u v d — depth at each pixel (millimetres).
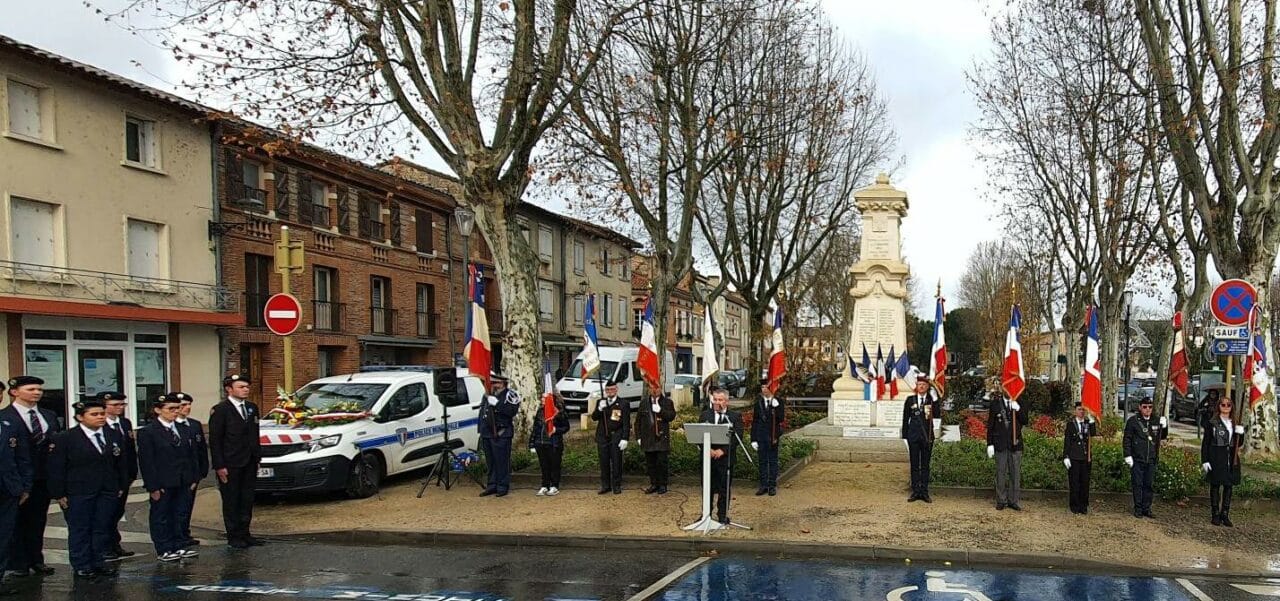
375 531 9578
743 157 23578
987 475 11820
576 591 7336
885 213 19562
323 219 26531
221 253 22766
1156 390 21562
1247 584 7586
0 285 17219
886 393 18719
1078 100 21250
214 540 9711
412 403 13703
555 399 12062
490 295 37188
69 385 18469
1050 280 37000
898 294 19188
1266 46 14070
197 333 21906
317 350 26031
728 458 9742
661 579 7723
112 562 8586
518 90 14383
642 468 13039
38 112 18547
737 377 42938
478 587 7480
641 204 21328
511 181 14523
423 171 35312
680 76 21094
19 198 18000
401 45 14289
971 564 8336
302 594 7277
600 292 47500
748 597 7117
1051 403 27641
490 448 11844
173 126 21547
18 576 8023
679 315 62250
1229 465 9711
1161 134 17938
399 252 30609
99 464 8086
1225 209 14977
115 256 19953
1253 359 13648
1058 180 28859
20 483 7566
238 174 23344
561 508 10828
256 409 9547
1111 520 10000
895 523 9766
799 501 11141
